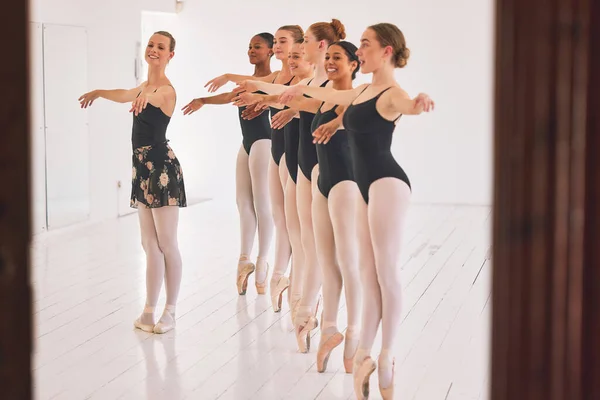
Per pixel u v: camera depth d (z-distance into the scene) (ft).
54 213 40.22
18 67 4.92
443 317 26.00
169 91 23.77
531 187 5.94
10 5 4.87
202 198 53.83
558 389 6.14
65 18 40.14
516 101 5.90
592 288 6.01
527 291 6.06
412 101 16.61
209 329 25.14
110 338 24.04
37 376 20.71
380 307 18.40
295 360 22.29
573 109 5.84
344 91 19.13
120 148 45.50
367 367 18.28
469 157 49.90
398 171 17.62
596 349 6.07
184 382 20.42
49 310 26.89
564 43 5.81
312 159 21.61
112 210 44.96
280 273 27.27
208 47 52.70
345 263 20.40
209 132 53.62
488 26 48.62
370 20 50.08
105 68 43.55
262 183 28.66
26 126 4.98
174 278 24.82
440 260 34.50
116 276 31.60
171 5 51.31
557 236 5.97
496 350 6.24
